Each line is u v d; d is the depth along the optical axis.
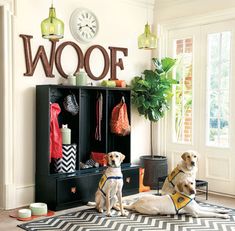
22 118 5.15
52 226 4.32
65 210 4.98
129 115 6.10
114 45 6.23
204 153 6.18
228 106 5.86
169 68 6.36
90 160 5.71
